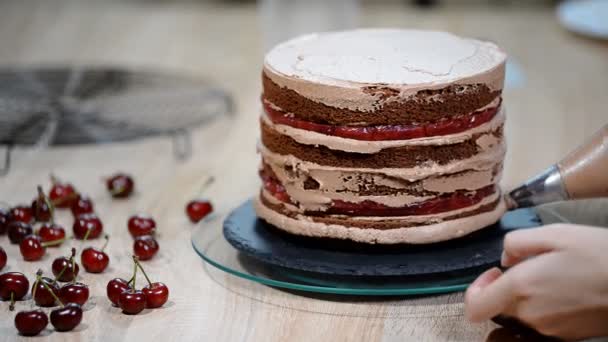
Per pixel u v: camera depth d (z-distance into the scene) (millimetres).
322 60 956
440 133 917
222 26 2029
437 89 905
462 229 941
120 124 1342
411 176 916
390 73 923
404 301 917
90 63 1711
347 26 1647
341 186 927
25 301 933
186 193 1173
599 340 814
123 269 987
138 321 896
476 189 945
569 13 1602
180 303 923
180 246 1034
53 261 983
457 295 924
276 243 959
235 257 975
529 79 1673
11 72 1591
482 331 872
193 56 1781
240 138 1368
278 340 866
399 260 924
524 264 805
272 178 973
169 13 2164
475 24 2014
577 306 791
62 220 1097
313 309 908
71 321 878
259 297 928
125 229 1073
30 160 1287
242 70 1678
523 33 1965
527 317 805
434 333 870
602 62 1776
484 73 923
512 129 1443
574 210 1036
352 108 907
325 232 938
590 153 951
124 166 1269
